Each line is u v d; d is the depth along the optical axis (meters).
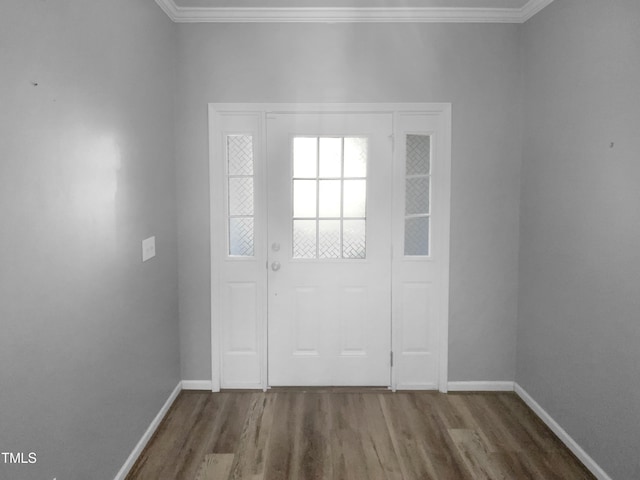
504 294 3.15
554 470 2.30
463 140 3.07
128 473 2.26
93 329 1.89
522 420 2.80
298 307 3.19
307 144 3.12
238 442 2.55
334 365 3.21
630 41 1.97
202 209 3.09
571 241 2.44
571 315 2.45
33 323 1.47
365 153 3.13
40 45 1.49
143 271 2.47
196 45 3.00
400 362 3.20
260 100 3.04
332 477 2.25
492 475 2.26
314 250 3.18
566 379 2.50
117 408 2.14
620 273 2.04
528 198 2.96
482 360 3.19
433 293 3.19
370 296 3.19
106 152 2.00
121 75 2.16
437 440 2.58
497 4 2.87
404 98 3.04
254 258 3.16
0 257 1.32
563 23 2.50
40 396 1.52
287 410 2.92
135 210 2.35
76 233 1.74
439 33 3.01
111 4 2.04
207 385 3.19
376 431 2.67
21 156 1.40
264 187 3.10
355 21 2.99
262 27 3.00
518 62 3.02
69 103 1.68
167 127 2.88
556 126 2.59
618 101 2.05
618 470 2.07
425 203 3.18
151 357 2.60
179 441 2.56
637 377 1.94
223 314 3.18
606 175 2.13
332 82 3.04
